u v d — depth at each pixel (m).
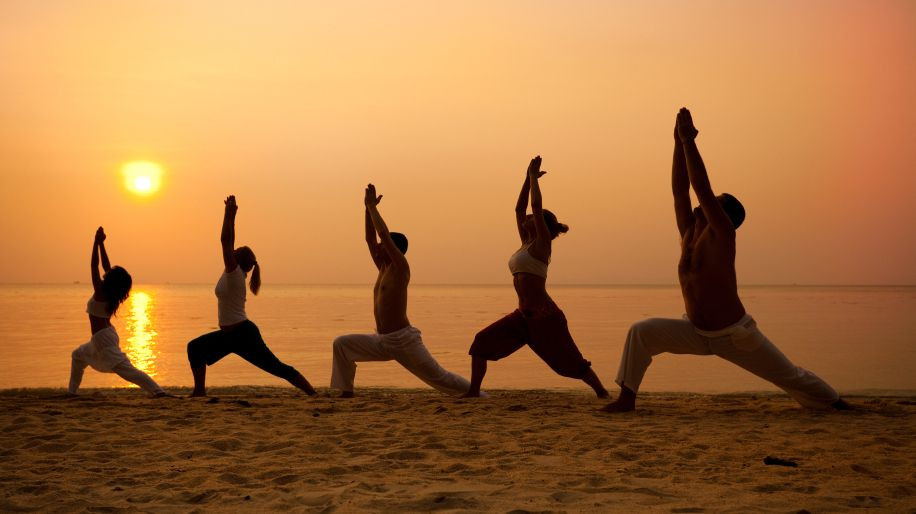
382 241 8.61
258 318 43.50
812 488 3.98
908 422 6.27
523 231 8.60
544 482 4.16
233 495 3.92
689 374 14.38
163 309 62.28
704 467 4.55
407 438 5.54
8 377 14.12
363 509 3.62
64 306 65.56
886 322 36.75
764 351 6.64
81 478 4.31
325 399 8.36
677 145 6.90
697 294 6.56
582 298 102.62
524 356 18.80
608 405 6.96
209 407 7.33
